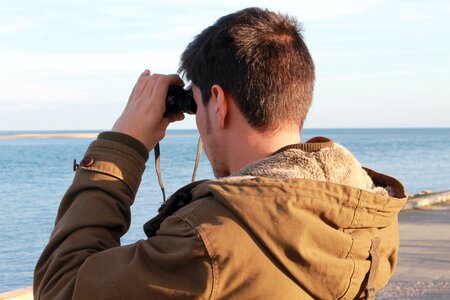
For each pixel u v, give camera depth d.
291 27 1.76
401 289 7.26
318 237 1.56
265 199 1.54
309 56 1.76
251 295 1.52
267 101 1.68
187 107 1.88
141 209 21.83
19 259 17.09
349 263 1.59
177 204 1.69
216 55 1.73
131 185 1.77
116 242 1.71
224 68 1.71
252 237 1.54
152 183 34.72
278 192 1.55
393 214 1.71
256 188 1.55
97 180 1.73
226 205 1.55
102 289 1.54
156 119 1.85
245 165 1.73
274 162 1.65
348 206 1.59
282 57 1.70
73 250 1.63
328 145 1.72
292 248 1.53
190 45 1.84
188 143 143.88
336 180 1.65
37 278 1.67
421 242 9.95
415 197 14.87
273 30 1.73
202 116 1.82
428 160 68.56
